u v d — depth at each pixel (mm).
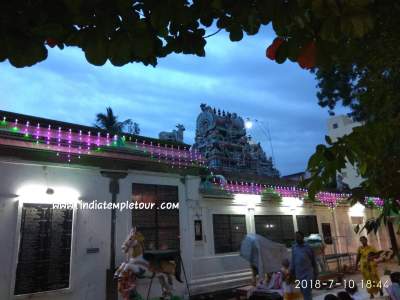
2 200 8773
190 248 12250
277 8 1533
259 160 24516
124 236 10586
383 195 1939
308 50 1580
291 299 10102
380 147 1817
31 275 8695
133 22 1676
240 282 13289
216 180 14398
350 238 20844
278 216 16750
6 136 9016
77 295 9266
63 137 9961
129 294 9055
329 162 1822
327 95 15789
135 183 11336
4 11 1562
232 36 1841
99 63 1696
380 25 1846
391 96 2125
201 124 23406
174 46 1886
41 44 1628
